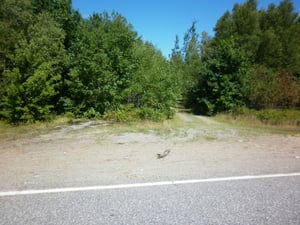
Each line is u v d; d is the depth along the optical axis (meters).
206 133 10.77
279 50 36.91
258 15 40.31
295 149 7.20
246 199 3.65
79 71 16.30
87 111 16.08
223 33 40.78
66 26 21.22
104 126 12.70
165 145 7.74
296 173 4.86
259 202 3.56
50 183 4.14
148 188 3.99
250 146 7.64
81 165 5.27
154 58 25.12
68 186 4.02
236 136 9.99
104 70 16.16
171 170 4.96
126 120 14.81
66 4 22.02
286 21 40.19
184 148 7.24
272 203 3.54
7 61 16.20
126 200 3.55
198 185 4.15
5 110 13.67
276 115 17.12
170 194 3.78
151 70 17.91
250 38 36.94
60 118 15.37
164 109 17.19
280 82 22.28
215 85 24.66
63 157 6.02
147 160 5.76
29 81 13.48
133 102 17.78
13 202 3.44
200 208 3.35
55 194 3.71
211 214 3.20
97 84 16.30
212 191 3.92
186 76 35.72
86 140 8.71
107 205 3.39
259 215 3.20
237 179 4.46
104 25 18.97
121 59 16.92
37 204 3.39
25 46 14.73
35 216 3.08
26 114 13.41
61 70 17.22
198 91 26.69
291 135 10.59
